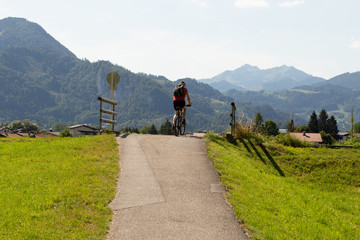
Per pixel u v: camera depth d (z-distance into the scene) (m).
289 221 7.23
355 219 8.87
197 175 9.55
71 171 9.17
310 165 14.40
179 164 10.57
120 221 6.35
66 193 7.33
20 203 6.68
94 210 6.71
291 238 6.23
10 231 5.46
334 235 6.96
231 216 6.86
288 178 12.86
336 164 14.47
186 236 5.85
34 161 10.37
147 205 7.19
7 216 5.99
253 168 12.27
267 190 9.46
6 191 7.39
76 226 5.92
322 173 13.81
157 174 9.48
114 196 7.64
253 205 7.75
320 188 12.62
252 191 8.88
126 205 7.15
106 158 10.91
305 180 13.27
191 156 11.59
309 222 7.46
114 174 9.30
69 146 12.40
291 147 16.98
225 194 8.17
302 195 10.16
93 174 9.07
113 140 13.44
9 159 10.84
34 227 5.67
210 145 13.49
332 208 9.61
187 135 16.03
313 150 16.45
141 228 6.08
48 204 6.68
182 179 9.12
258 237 6.04
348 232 7.52
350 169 14.01
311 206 9.12
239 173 10.28
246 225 6.49
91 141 13.24
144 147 12.62
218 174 9.83
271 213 7.50
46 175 8.71
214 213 6.94
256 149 15.55
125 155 11.46
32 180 8.25
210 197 7.88
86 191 7.62
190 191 8.22
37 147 12.63
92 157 10.81
